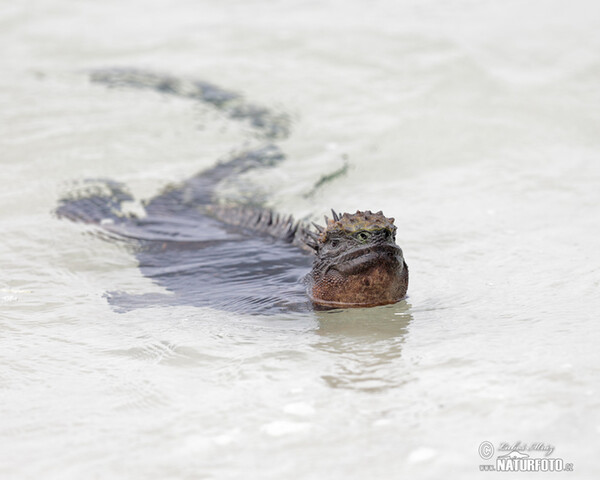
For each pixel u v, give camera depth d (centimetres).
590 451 1318
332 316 1956
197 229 2716
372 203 2867
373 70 4097
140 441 1422
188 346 1806
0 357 1781
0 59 4338
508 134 3428
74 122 3594
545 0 4953
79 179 3089
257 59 4269
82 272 2359
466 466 1304
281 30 4584
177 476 1315
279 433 1430
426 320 1914
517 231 2525
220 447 1394
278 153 3366
